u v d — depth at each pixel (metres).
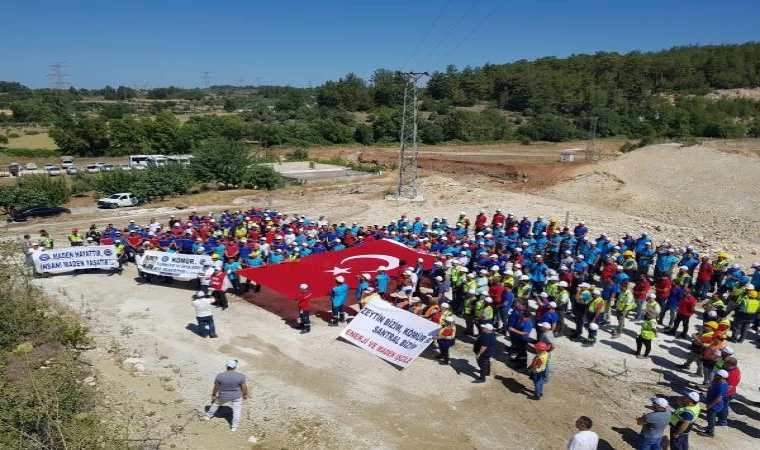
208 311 16.66
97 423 10.87
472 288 17.23
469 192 46.91
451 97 157.75
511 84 153.62
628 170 48.16
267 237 25.14
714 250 27.50
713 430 12.19
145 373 14.44
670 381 14.63
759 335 17.75
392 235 24.86
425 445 11.77
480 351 14.17
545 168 57.53
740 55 163.38
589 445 9.42
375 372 14.91
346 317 18.53
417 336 15.38
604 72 162.50
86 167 85.12
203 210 44.44
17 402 11.14
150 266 21.94
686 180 43.31
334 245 23.77
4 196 42.12
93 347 15.81
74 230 25.61
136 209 45.06
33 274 22.53
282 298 20.67
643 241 22.33
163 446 11.20
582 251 21.89
